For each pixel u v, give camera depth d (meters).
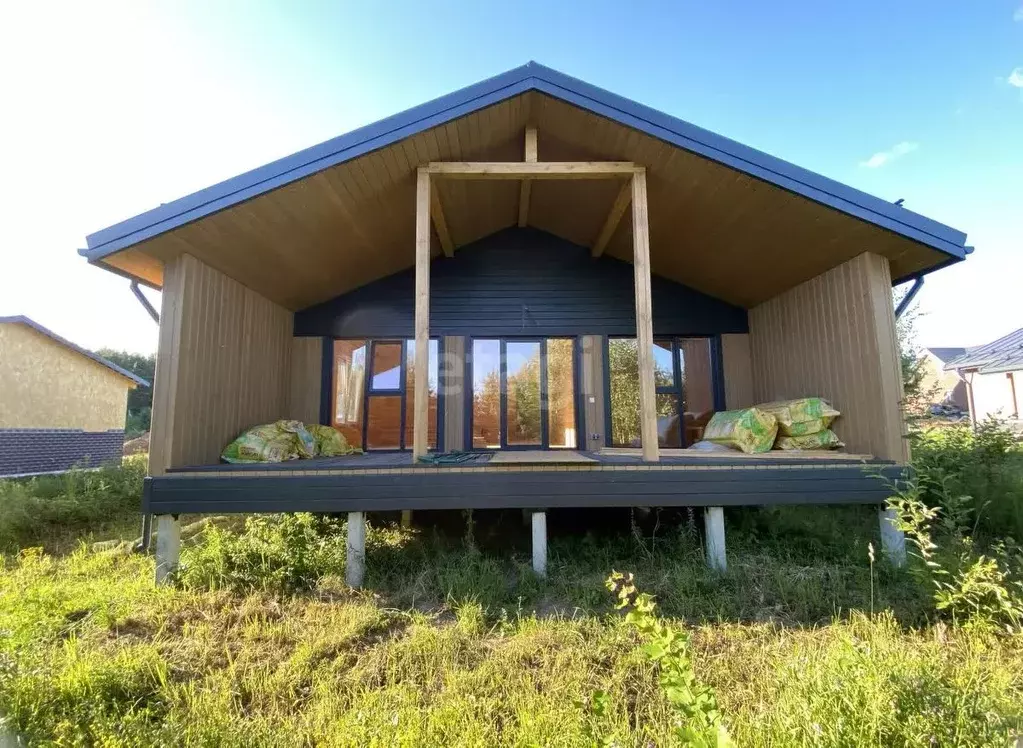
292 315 7.62
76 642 3.28
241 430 6.05
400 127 4.80
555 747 2.24
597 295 7.89
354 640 3.49
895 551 4.63
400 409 7.79
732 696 2.71
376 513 6.75
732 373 7.68
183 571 4.55
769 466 4.87
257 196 4.65
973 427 6.75
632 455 6.04
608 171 5.31
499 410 7.75
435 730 2.45
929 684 2.34
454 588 4.18
